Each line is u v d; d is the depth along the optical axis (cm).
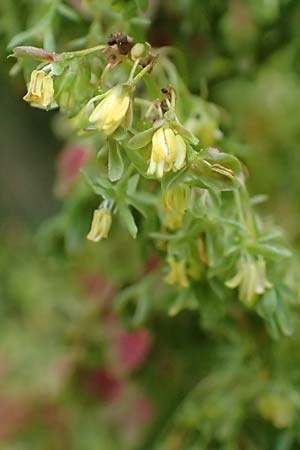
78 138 32
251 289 26
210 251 26
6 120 54
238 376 32
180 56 30
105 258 34
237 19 32
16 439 43
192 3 31
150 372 34
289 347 31
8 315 47
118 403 35
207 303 27
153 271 30
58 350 39
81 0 29
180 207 24
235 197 26
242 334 30
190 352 33
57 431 42
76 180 32
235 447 31
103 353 34
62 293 43
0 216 56
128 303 31
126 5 28
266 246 26
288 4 31
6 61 32
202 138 28
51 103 24
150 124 24
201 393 33
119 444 39
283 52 34
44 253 33
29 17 31
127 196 26
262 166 36
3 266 48
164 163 23
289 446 31
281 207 37
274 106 39
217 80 33
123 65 25
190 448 32
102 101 24
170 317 32
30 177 56
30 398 43
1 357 45
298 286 28
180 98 28
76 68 25
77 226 32
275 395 31
